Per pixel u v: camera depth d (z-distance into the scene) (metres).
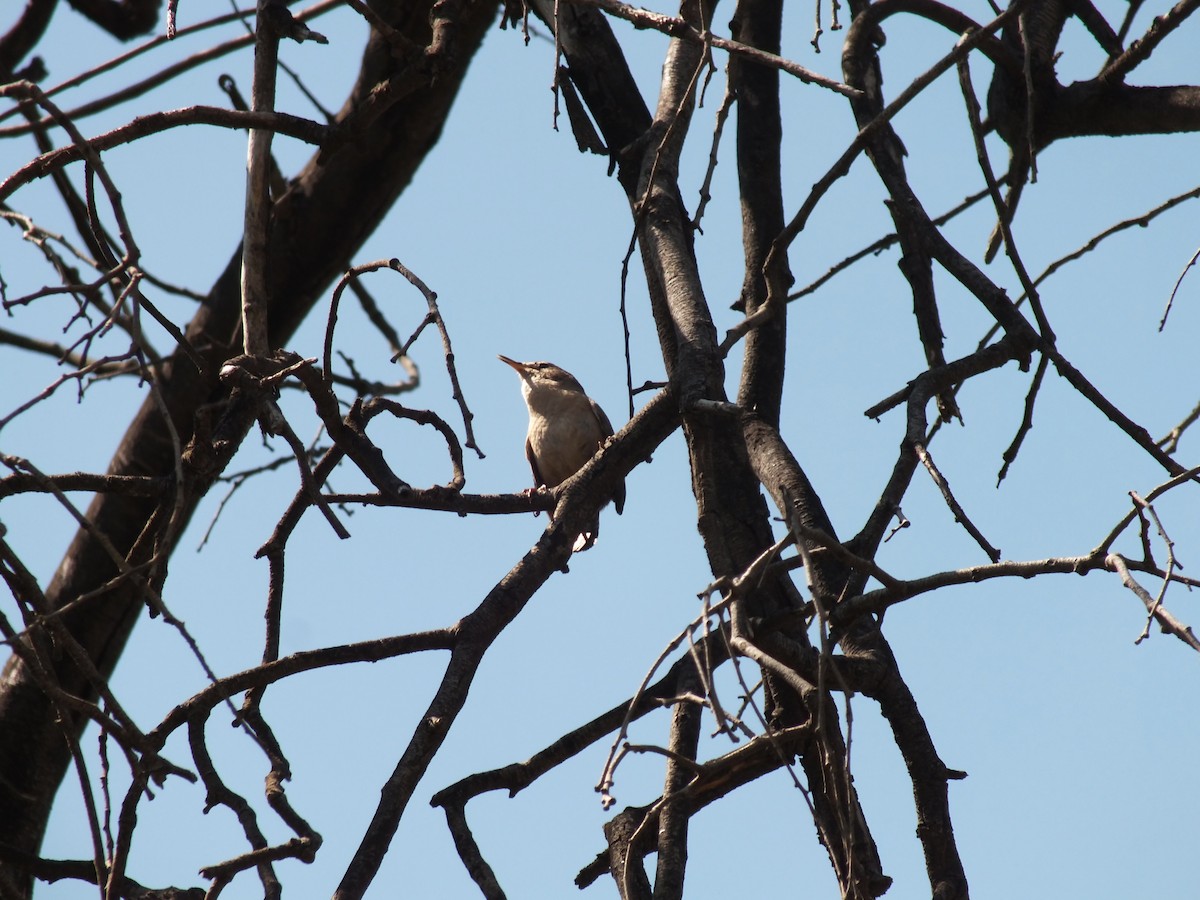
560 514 10.30
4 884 9.45
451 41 9.95
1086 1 11.97
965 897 7.57
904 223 9.87
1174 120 11.24
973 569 7.02
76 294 8.55
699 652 8.71
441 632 9.38
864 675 8.04
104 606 13.40
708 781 8.34
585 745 9.12
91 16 13.32
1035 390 8.81
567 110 11.42
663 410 10.52
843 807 6.88
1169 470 8.66
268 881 7.74
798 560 7.05
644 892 8.04
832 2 9.65
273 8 9.94
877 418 8.32
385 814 8.31
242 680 8.82
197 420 9.08
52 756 12.94
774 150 11.87
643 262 10.26
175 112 9.39
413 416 9.45
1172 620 6.10
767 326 11.01
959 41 8.19
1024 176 10.97
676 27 8.35
